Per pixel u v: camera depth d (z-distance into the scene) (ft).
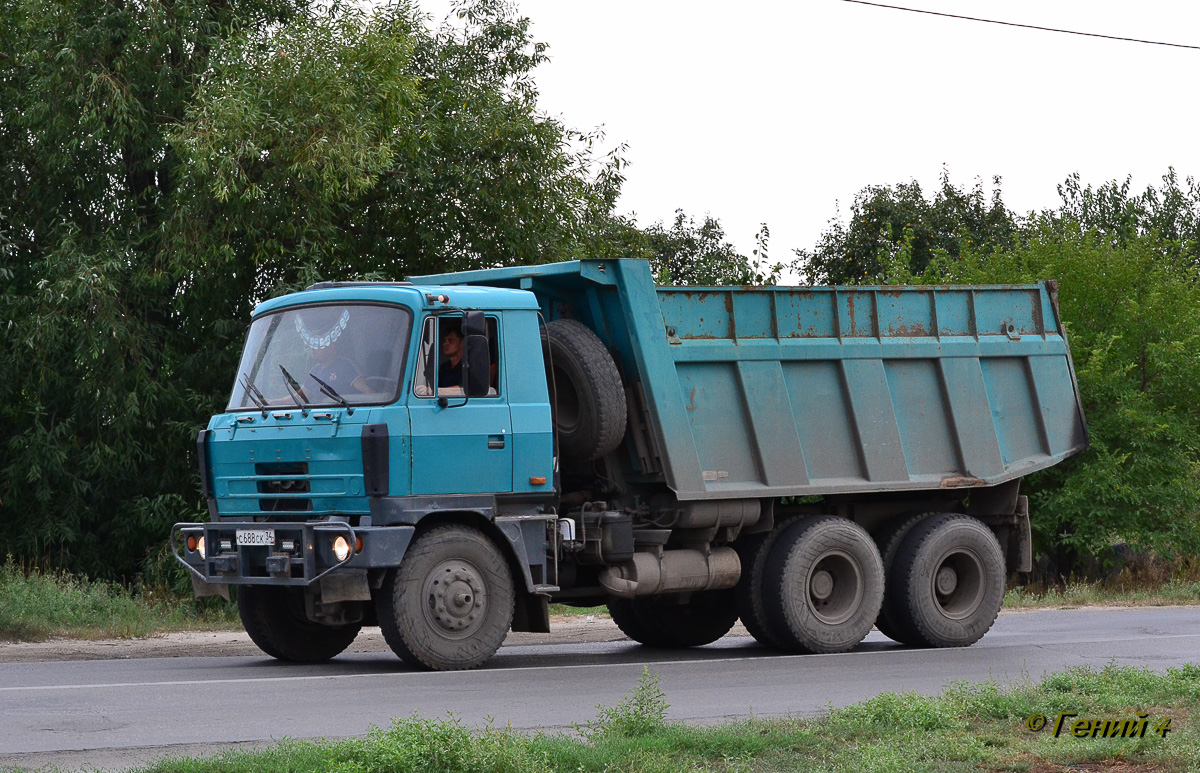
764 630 49.75
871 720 29.78
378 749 24.31
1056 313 57.52
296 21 73.77
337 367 41.98
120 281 71.00
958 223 144.46
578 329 46.78
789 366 50.72
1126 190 184.03
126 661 45.73
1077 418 57.41
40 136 72.43
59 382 70.33
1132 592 84.99
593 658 48.24
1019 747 27.71
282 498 42.22
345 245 76.79
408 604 40.45
